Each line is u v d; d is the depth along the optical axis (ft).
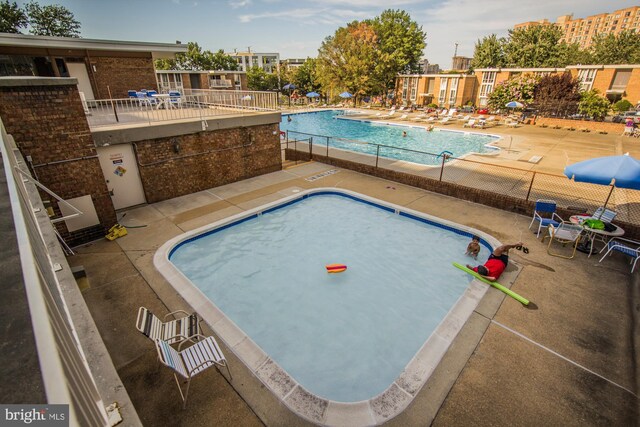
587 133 89.86
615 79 124.06
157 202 40.75
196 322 19.36
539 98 111.45
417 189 46.42
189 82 132.46
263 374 17.49
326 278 28.73
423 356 18.74
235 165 48.24
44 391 2.89
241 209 39.19
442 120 113.70
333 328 23.41
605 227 29.01
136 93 53.21
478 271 26.11
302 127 111.04
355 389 18.92
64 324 6.01
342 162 56.18
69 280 11.57
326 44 157.28
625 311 22.56
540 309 22.74
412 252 32.50
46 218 14.43
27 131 27.07
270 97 52.75
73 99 28.68
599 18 523.29
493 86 147.74
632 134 85.10
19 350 3.36
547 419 15.58
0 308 3.97
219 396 16.40
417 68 209.56
